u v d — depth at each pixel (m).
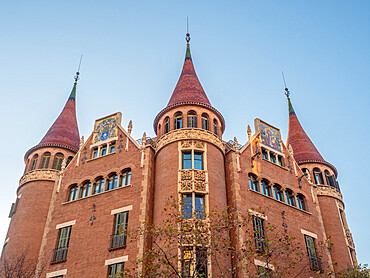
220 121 36.84
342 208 40.28
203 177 30.66
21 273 30.64
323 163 41.78
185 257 26.81
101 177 34.97
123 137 36.31
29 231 35.00
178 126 34.56
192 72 40.84
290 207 35.00
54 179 38.19
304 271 31.84
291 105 50.25
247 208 31.39
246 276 27.31
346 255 36.41
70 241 32.09
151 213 30.86
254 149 36.19
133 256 28.28
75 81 51.56
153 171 33.25
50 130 43.22
